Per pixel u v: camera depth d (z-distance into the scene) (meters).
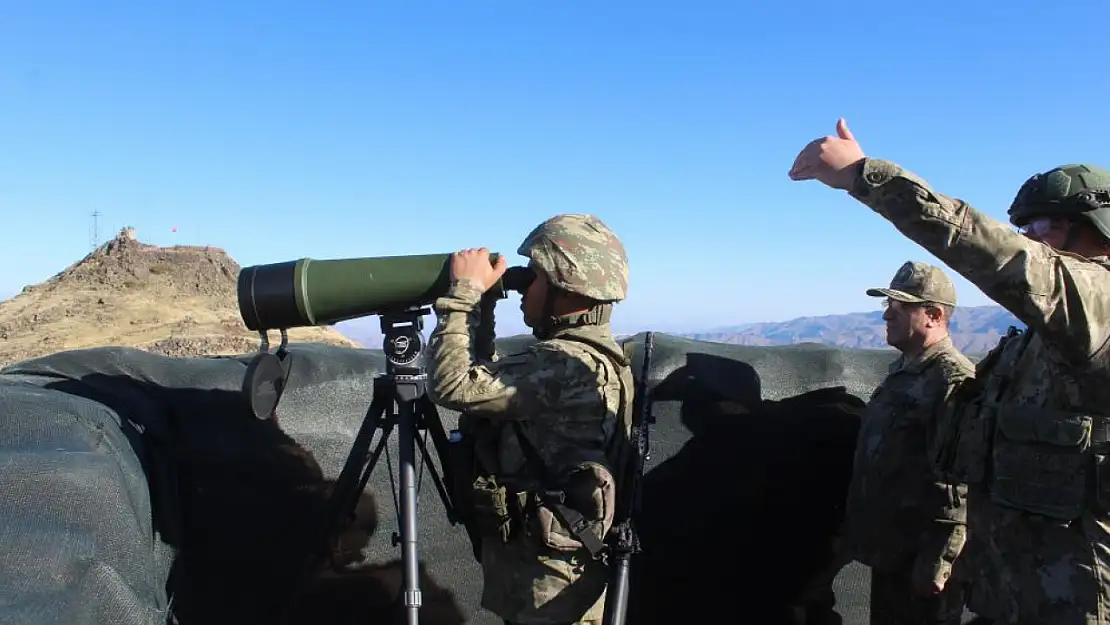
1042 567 2.23
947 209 1.93
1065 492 2.17
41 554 1.57
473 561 3.30
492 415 2.29
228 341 39.81
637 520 3.44
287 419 3.02
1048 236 2.41
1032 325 2.02
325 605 3.02
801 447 3.65
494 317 2.57
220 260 57.62
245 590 2.85
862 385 3.78
